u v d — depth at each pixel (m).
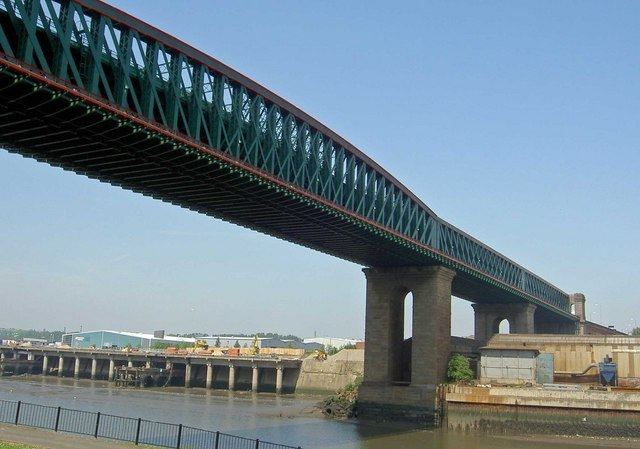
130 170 55.50
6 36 40.62
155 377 180.50
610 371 96.12
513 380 97.25
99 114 43.25
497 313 151.88
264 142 61.00
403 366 107.69
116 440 48.66
